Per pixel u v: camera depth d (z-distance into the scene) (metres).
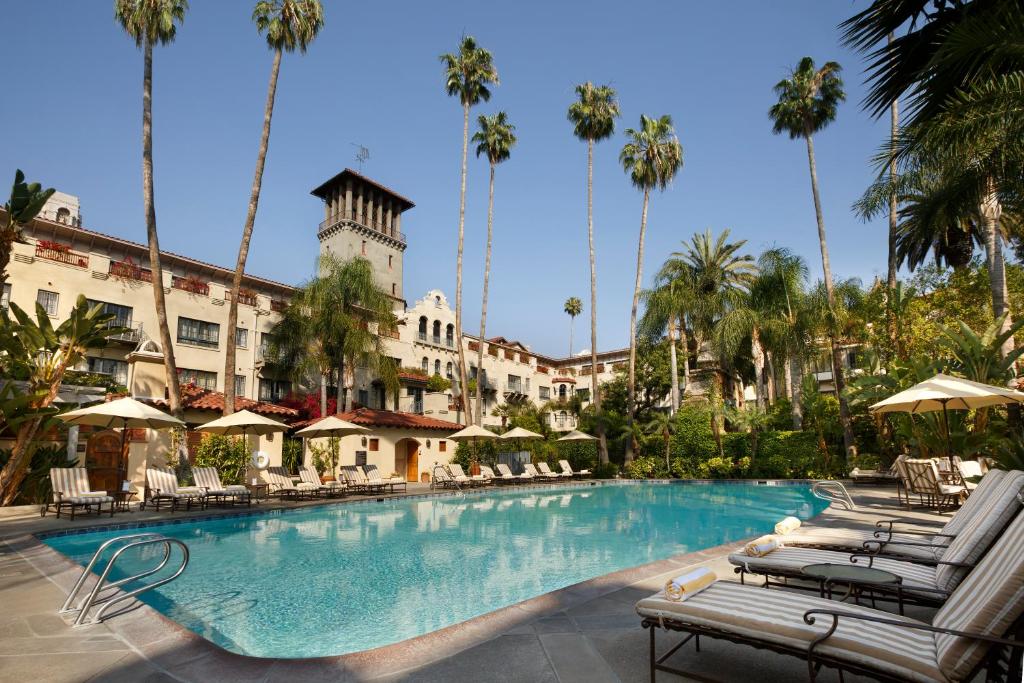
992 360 14.25
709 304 32.84
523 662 3.88
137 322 26.86
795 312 30.09
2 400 12.78
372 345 29.11
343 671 3.77
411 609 6.75
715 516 15.34
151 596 7.25
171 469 16.22
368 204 53.25
